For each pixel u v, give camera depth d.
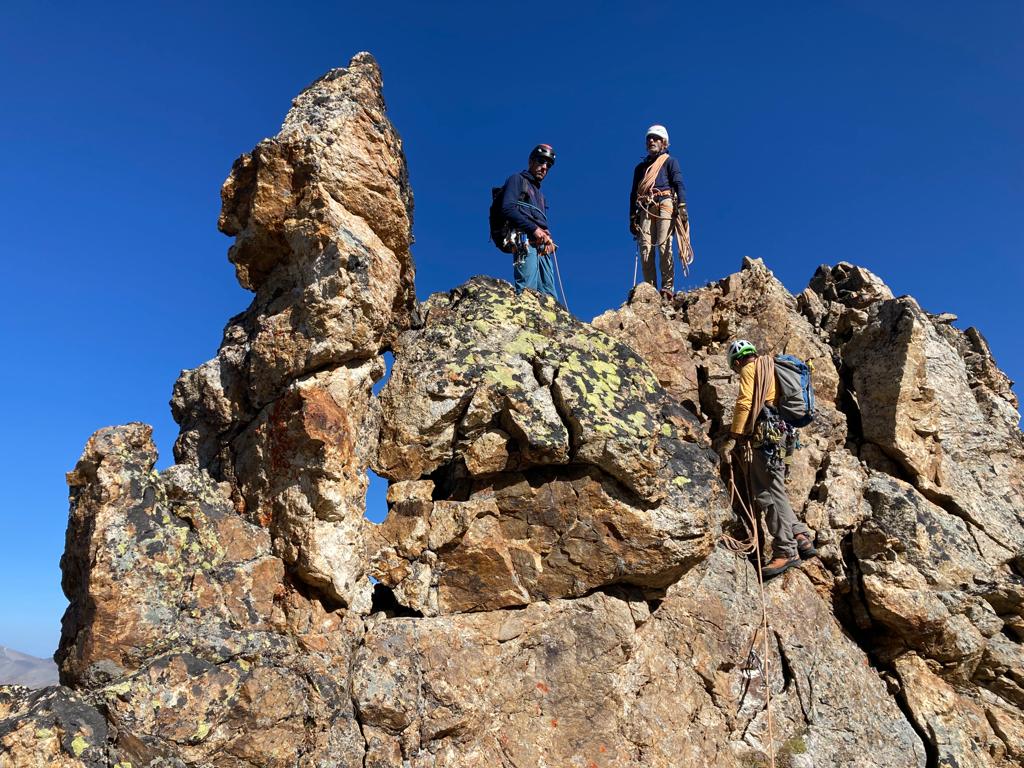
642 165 13.36
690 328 11.18
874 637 10.01
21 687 5.61
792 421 9.10
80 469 6.19
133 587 5.86
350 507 7.14
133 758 5.38
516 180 10.32
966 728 9.45
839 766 8.62
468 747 6.97
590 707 7.49
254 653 6.18
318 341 7.14
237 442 7.53
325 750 6.24
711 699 8.55
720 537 9.43
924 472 10.55
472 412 8.00
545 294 9.53
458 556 7.68
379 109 8.31
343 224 7.48
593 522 7.86
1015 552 10.31
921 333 10.92
